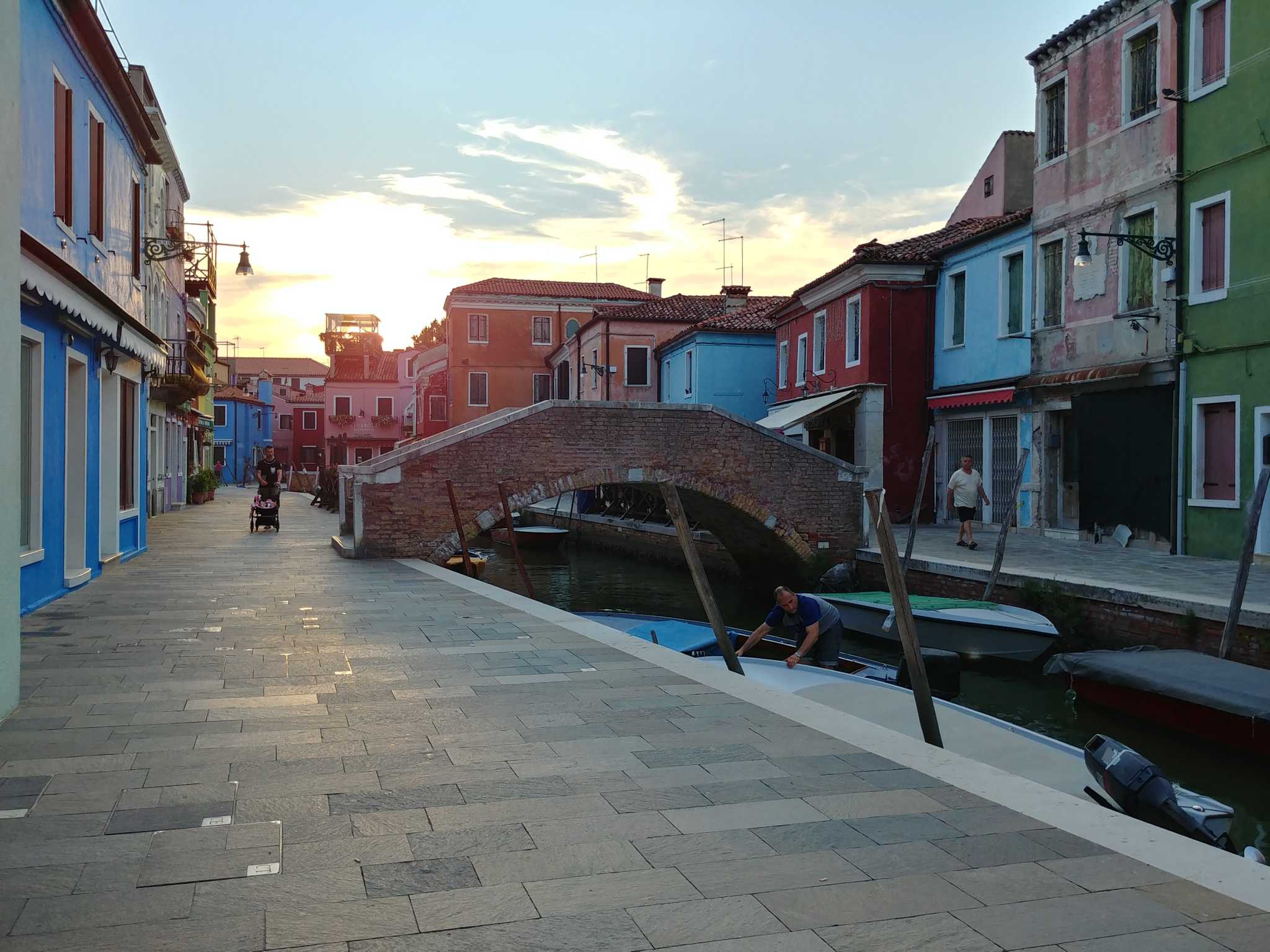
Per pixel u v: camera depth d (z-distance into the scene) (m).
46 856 3.36
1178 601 11.03
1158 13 16.64
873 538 19.72
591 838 3.58
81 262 11.41
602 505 38.28
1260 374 14.53
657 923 2.91
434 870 3.28
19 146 5.39
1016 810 3.93
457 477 16.89
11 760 4.47
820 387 27.16
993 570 14.18
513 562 29.00
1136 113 17.34
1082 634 12.65
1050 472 19.77
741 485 19.02
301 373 95.56
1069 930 2.90
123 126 14.00
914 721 8.05
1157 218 16.62
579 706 5.62
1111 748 6.13
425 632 8.23
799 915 2.98
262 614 9.16
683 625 12.98
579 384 42.94
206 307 39.59
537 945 2.76
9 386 5.25
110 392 13.42
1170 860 3.44
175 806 3.88
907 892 3.15
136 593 10.59
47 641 7.60
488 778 4.28
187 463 35.25
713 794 4.09
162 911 2.95
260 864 3.31
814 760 4.59
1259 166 14.62
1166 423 16.39
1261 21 14.60
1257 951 2.78
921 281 23.75
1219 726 8.93
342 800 3.97
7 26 5.10
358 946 2.74
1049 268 19.80
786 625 10.78
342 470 18.03
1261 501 9.76
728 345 34.16
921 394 23.84
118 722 5.17
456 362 48.06
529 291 48.78
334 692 5.93
